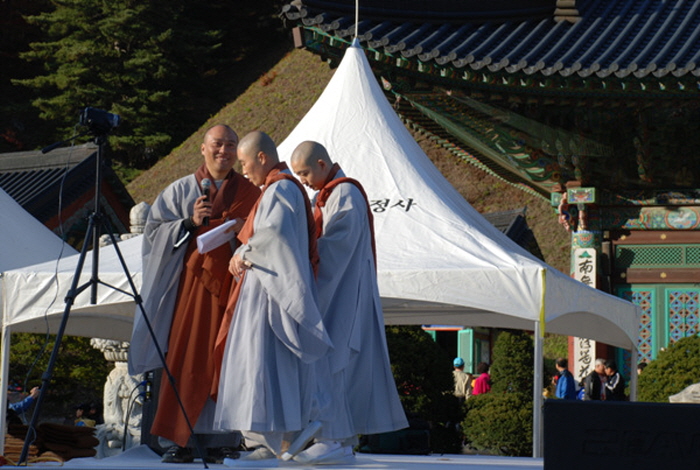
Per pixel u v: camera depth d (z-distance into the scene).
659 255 20.84
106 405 14.51
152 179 52.94
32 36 62.25
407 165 11.18
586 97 19.19
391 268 9.77
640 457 5.33
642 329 20.70
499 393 16.73
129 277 7.18
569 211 21.34
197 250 7.42
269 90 57.72
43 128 58.25
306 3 17.75
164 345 7.47
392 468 6.78
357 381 7.29
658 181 20.81
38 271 10.28
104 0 56.66
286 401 6.65
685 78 18.00
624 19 20.73
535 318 9.55
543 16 20.36
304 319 6.56
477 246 10.12
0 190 15.02
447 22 19.41
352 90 12.03
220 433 7.41
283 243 6.66
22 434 10.79
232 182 7.66
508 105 20.12
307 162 7.33
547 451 5.44
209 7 63.91
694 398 15.16
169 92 55.69
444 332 31.28
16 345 20.69
